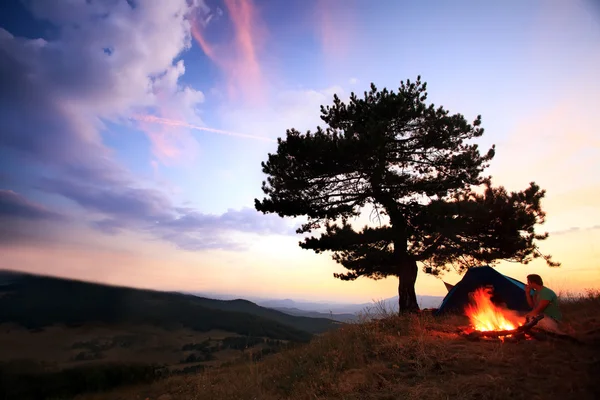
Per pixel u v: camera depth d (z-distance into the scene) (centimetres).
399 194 1634
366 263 1580
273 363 889
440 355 611
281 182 1739
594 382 428
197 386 899
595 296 1048
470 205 1480
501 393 434
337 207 1744
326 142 1573
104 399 839
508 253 1529
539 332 677
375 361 658
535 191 1523
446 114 1677
